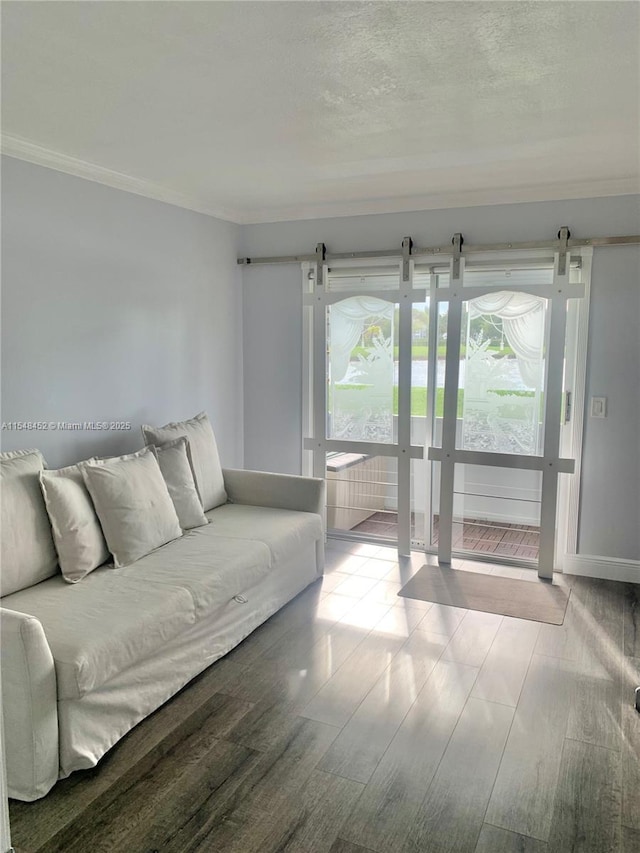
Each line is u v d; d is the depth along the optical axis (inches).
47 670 79.3
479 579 155.2
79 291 133.1
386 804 79.1
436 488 175.3
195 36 75.5
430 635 125.0
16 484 102.4
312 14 70.4
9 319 118.0
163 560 115.9
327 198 163.0
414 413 173.5
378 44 77.6
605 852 71.7
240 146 119.8
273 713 98.7
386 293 169.5
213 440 157.9
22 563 100.3
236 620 119.0
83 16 70.5
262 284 187.0
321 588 149.1
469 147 120.2
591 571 157.2
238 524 139.6
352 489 183.3
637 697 100.7
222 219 179.5
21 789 79.0
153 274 154.2
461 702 101.7
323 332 178.2
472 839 73.6
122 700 90.7
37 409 124.7
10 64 83.7
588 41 77.0
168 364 161.0
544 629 127.8
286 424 189.0
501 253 157.5
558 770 85.7
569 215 151.0
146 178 142.9
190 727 94.9
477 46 78.4
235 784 82.7
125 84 90.2
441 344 167.9
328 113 101.6
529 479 161.9
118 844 72.6
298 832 74.5
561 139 115.0
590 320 150.7
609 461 152.9
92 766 84.3
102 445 141.3
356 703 101.3
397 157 126.7
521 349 157.1
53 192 125.6
